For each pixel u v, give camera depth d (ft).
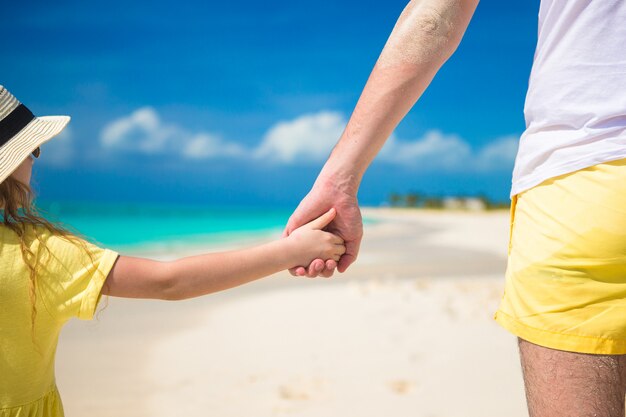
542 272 4.82
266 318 18.56
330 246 6.50
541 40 5.07
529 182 5.04
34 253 5.14
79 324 17.78
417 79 5.90
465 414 10.63
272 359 14.08
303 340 15.76
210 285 5.89
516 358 13.83
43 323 5.16
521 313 4.98
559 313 4.76
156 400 11.48
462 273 29.71
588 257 4.64
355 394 11.66
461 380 12.37
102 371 13.26
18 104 5.55
